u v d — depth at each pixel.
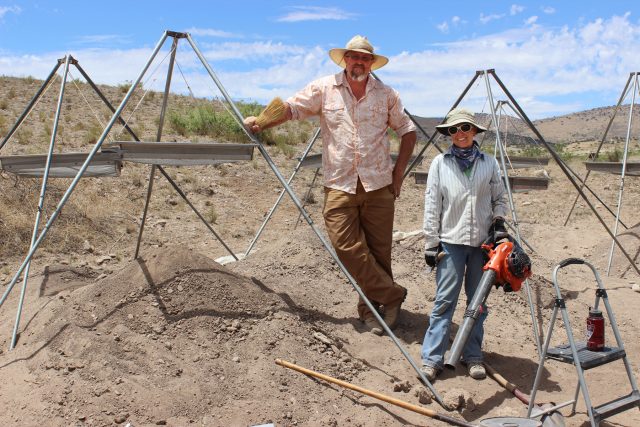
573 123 117.50
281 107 5.25
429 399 4.59
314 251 7.07
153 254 5.53
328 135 5.45
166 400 4.19
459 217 4.89
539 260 8.41
